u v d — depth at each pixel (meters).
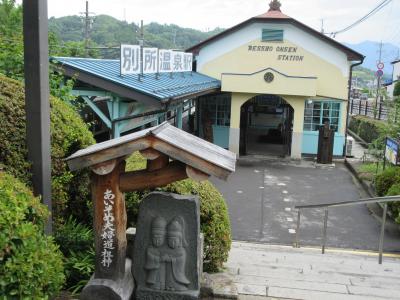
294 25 19.25
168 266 4.32
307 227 10.74
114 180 4.19
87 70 10.63
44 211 4.13
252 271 6.19
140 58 12.05
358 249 9.23
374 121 24.12
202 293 4.91
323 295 5.20
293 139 19.19
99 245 4.28
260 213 11.85
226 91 18.81
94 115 13.52
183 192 5.81
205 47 20.14
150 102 10.85
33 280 3.53
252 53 19.81
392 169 11.98
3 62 8.02
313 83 18.19
